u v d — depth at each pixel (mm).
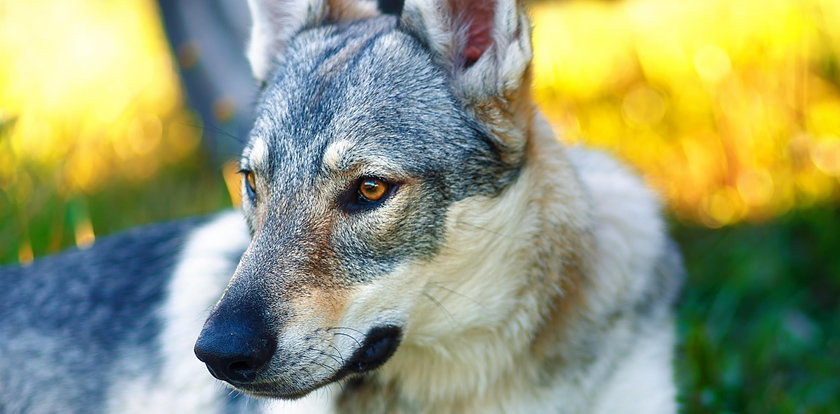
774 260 7055
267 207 4191
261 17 5008
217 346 3734
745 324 6902
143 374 5180
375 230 4066
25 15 11367
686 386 5840
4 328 5527
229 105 7926
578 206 4555
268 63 5051
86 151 9375
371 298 4074
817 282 7227
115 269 5586
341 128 4141
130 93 10516
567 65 8812
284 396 4000
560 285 4480
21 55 10477
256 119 4562
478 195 4207
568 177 4570
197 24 8586
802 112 7945
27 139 8086
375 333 4117
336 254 4051
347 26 4883
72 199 6812
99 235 7969
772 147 7941
